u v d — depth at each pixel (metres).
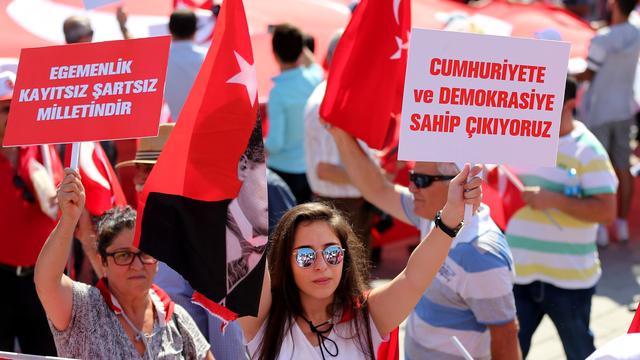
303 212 3.38
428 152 3.22
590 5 15.07
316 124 6.62
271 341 3.35
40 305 5.41
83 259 5.80
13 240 5.31
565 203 5.25
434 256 3.24
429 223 4.36
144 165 4.51
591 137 5.41
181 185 3.19
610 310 7.67
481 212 4.09
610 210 5.30
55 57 3.26
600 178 5.32
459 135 3.23
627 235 9.68
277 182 5.44
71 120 3.22
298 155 7.65
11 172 5.33
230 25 3.20
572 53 9.45
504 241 4.05
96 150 4.73
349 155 4.48
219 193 3.19
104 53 3.23
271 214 5.35
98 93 3.22
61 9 6.64
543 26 9.48
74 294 3.52
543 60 3.24
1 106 5.23
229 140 3.20
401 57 4.29
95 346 3.51
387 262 8.82
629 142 9.48
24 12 6.46
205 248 3.19
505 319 3.96
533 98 3.25
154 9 7.21
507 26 9.05
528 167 5.48
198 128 3.20
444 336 4.09
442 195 4.05
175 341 3.72
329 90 4.39
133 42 3.22
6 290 5.34
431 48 3.20
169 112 6.94
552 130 3.27
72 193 3.21
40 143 3.24
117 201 4.77
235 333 4.19
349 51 4.33
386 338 3.43
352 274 3.42
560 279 5.42
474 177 3.17
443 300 4.07
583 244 5.43
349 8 8.17
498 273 3.92
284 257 3.39
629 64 9.24
